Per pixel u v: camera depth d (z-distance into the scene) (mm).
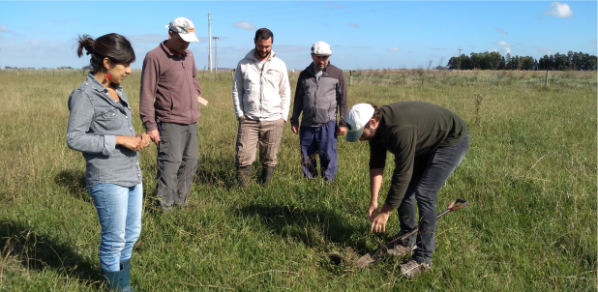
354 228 3826
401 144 2814
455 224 3771
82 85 2441
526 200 4395
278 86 4758
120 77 2514
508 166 5426
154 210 3963
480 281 2982
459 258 3273
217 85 22203
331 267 3201
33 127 7738
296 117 5262
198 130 7984
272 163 4852
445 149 3080
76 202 4211
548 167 5449
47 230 3576
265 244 3518
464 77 27500
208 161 5500
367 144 6871
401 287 2982
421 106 3016
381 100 14281
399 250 3346
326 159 5070
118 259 2688
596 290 2863
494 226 3852
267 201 4309
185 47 3857
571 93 17484
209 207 4016
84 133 2393
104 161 2502
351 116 2822
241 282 2916
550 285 2916
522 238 3645
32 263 3082
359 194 4461
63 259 3168
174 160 3982
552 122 9062
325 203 4246
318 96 4910
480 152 6270
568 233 3590
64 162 5230
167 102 3904
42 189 4438
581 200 4297
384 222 3035
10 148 6285
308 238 3611
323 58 4820
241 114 4703
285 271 3049
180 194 4148
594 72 30125
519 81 24438
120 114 2582
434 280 3008
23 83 21516
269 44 4504
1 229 3494
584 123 8945
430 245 3125
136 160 2691
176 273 3088
